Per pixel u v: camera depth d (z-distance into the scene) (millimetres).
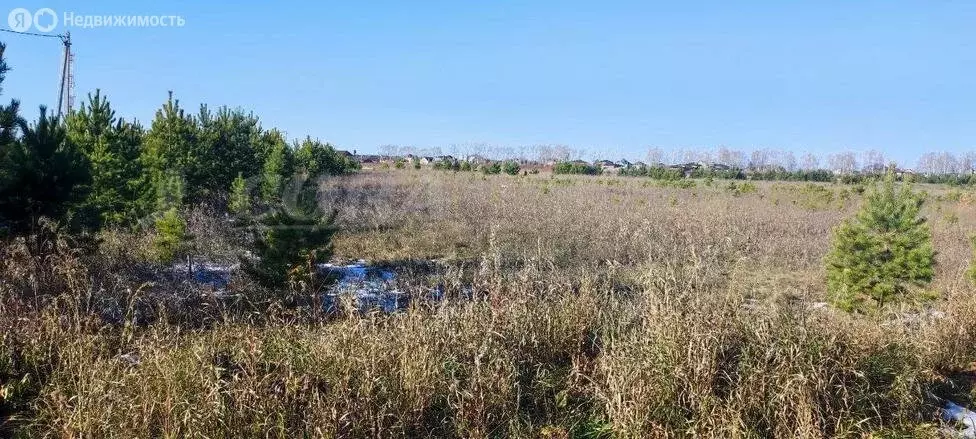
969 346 6414
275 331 5605
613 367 4965
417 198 19734
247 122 19984
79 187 8516
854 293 7746
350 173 29484
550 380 5418
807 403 4562
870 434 4668
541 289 6656
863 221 8047
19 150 7805
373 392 4582
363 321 5281
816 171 43156
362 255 11867
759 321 5395
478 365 4750
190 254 9398
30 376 5453
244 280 8086
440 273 9930
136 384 4547
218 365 4762
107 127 12789
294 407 4383
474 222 15000
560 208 17000
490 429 4684
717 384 4832
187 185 14555
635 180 34656
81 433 4094
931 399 5418
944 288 9195
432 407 4836
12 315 6117
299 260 7148
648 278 5988
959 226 16656
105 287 7480
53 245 7672
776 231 15492
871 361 5375
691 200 21750
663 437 4414
